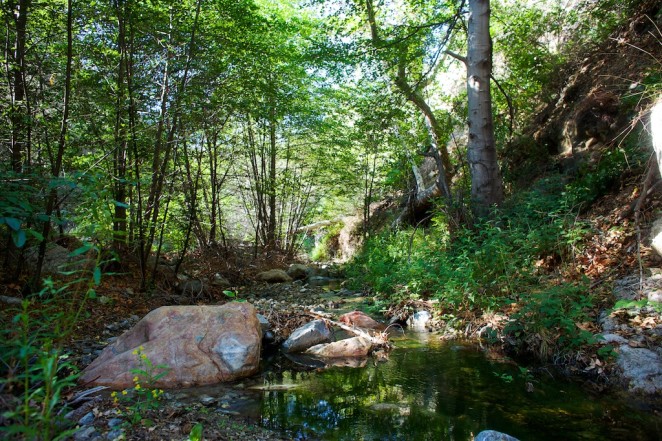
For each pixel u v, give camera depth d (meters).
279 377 4.05
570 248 5.54
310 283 11.19
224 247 10.97
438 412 3.23
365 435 2.88
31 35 5.89
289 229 16.48
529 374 3.93
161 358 3.76
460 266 5.85
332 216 19.77
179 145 7.70
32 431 1.76
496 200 7.52
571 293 4.49
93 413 2.80
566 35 11.84
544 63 10.71
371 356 4.71
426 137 12.56
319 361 4.56
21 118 5.34
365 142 13.14
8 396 2.06
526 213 6.47
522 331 4.55
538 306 4.29
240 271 10.84
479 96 7.56
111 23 6.51
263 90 8.76
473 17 7.59
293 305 7.19
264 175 13.71
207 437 2.63
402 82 10.55
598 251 5.35
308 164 15.64
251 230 17.12
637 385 3.37
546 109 10.66
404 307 6.35
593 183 6.57
